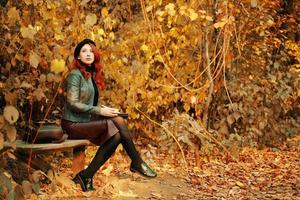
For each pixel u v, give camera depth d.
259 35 9.86
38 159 5.79
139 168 5.18
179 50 8.24
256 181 7.33
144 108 8.38
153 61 7.61
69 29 6.24
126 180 6.45
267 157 9.13
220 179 7.33
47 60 5.72
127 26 7.61
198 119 8.66
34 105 6.74
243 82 9.62
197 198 6.27
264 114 9.71
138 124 8.32
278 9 11.38
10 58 5.77
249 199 6.29
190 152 8.41
